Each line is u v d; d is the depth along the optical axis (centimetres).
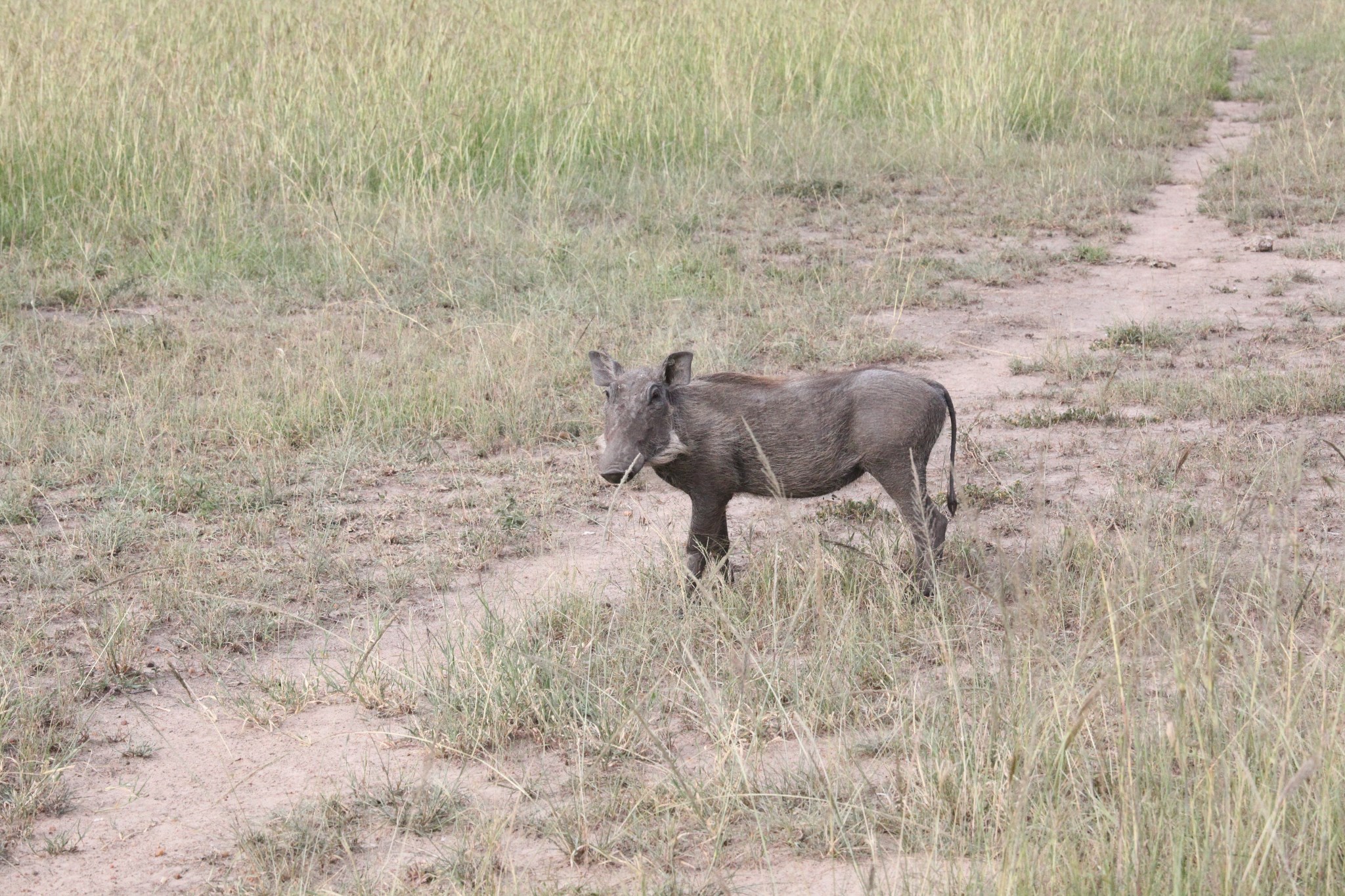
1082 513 2072
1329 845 1153
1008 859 1141
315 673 1838
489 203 4438
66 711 1723
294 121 4584
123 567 2170
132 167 4303
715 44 5741
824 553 2019
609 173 4894
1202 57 7262
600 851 1358
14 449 2633
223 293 3738
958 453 2605
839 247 4209
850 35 6184
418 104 4656
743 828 1406
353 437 2783
